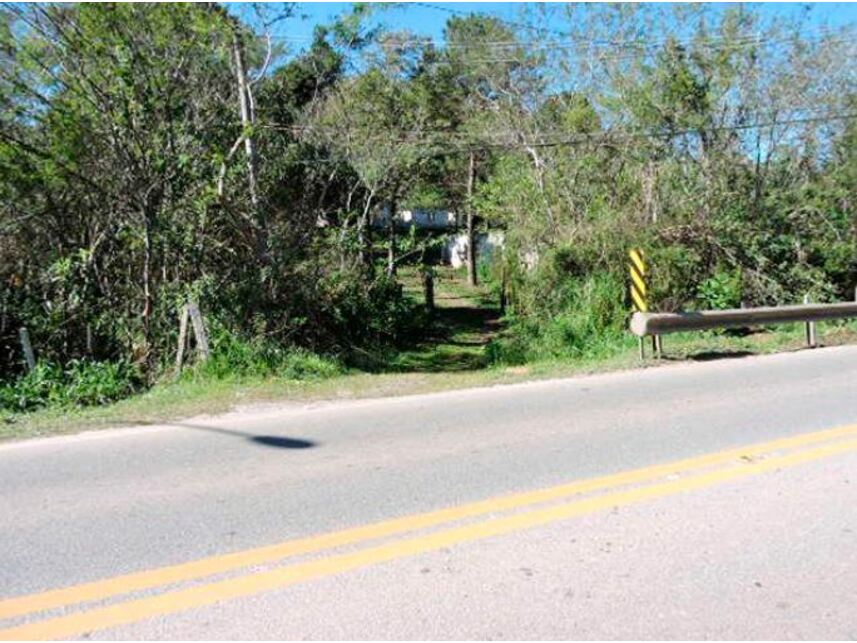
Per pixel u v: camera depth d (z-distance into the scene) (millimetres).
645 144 16297
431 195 30500
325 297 14453
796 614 3291
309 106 20016
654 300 14648
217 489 5012
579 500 4668
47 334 12164
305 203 15883
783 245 15617
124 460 5797
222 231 13125
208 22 11578
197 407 7789
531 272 16125
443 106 26984
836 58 16016
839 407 7203
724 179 15734
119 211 12266
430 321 20844
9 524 4445
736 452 5680
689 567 3727
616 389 8453
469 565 3770
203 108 13062
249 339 11344
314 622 3229
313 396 8312
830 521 4293
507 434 6375
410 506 4609
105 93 11445
